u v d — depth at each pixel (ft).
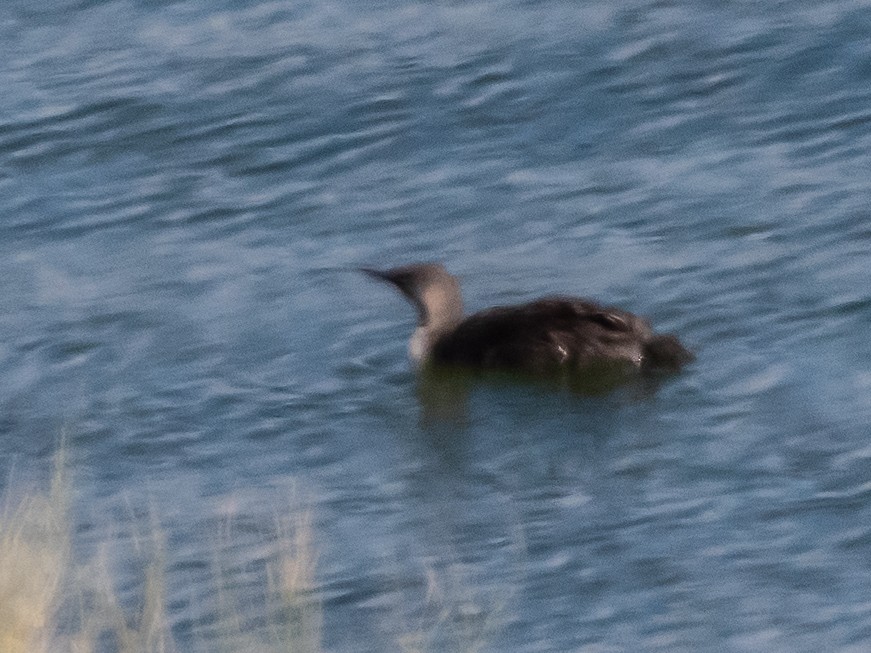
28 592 49.65
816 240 85.51
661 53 104.12
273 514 65.41
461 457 69.87
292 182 96.99
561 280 85.35
